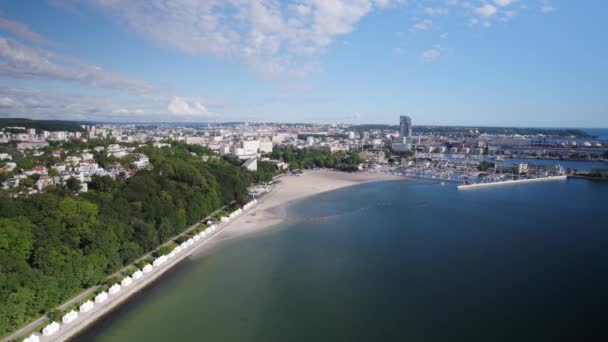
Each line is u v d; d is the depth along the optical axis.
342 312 130.25
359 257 183.25
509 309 130.50
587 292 142.25
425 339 113.81
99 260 144.38
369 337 115.25
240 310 132.00
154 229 187.62
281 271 166.38
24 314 114.31
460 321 123.31
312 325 122.12
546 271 163.25
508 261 175.75
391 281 155.00
